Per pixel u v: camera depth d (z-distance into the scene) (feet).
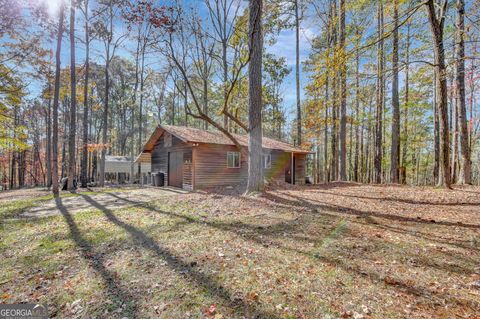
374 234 13.74
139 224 17.30
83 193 34.86
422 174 89.30
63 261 11.22
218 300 7.83
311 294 8.03
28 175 102.42
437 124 46.78
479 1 20.35
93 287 8.85
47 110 65.31
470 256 10.45
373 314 6.89
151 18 20.62
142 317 7.11
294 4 45.50
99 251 12.41
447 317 6.67
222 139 42.83
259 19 25.36
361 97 32.89
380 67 34.19
